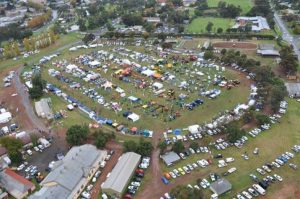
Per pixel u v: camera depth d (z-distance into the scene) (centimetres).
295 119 16512
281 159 13675
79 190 12188
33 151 14738
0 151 14212
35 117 17575
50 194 11606
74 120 17088
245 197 11850
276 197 11844
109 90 19925
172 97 18862
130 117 16788
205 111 17462
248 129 15788
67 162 12988
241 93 19175
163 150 14125
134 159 13375
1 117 17300
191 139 15188
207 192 12081
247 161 13675
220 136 15338
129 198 11906
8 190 12288
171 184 12550
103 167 13575
